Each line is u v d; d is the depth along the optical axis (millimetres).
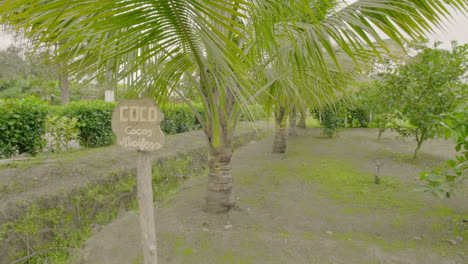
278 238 2893
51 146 4898
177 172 5031
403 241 2828
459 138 2334
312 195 4211
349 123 13008
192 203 3857
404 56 2838
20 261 2416
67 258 2646
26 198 2824
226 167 3461
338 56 3361
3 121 3900
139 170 1724
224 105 3240
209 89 2939
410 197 4023
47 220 2799
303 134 10781
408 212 3510
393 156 6734
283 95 4070
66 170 3730
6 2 843
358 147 8031
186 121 8922
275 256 2584
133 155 4824
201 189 4516
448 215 3387
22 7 904
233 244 2789
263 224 3242
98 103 5844
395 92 6324
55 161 3963
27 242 2547
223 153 3408
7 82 15602
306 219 3375
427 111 5738
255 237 2914
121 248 2707
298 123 12898
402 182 4746
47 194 2963
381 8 2127
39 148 4523
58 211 2938
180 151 5684
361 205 3773
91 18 1032
